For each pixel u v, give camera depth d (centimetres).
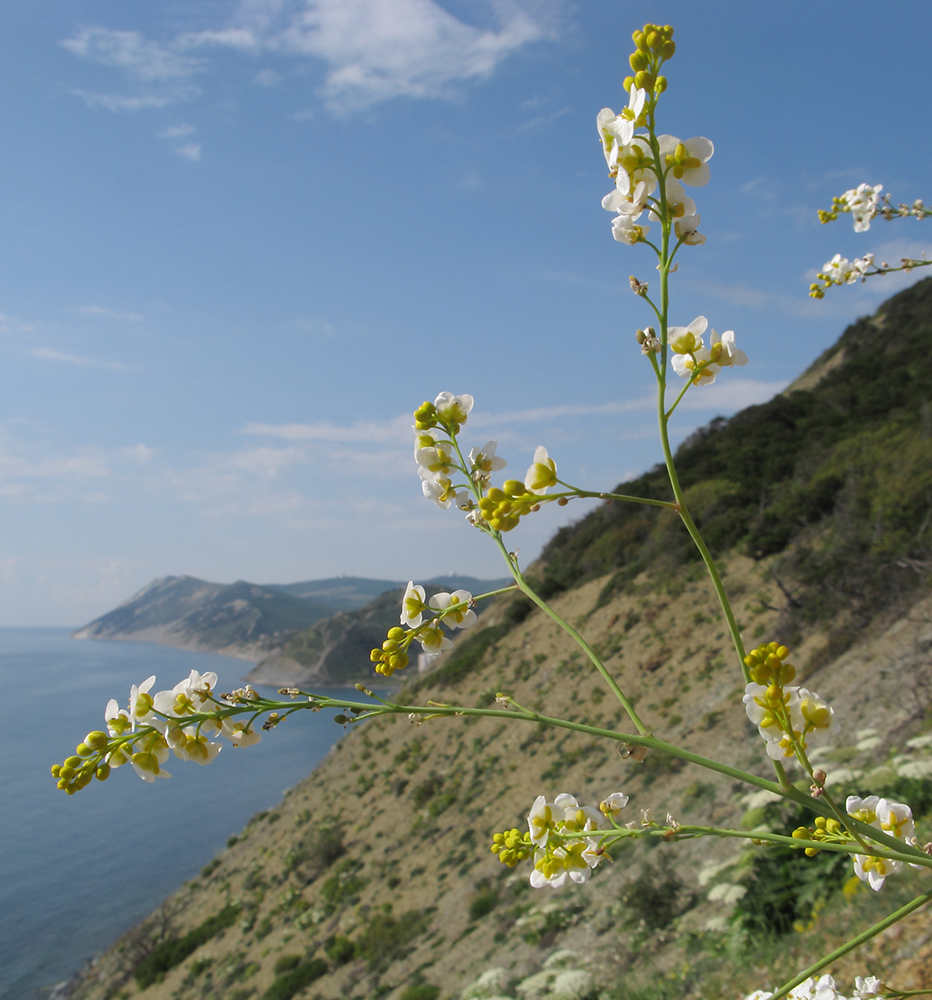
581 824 136
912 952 455
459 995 1182
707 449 3703
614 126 126
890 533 1706
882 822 127
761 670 108
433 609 148
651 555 3162
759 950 678
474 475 159
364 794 3262
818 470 2625
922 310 4228
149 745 131
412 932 1769
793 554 2212
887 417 2964
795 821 763
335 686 11594
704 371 126
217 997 2297
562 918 1174
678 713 1934
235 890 3309
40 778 8394
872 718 1095
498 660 3509
